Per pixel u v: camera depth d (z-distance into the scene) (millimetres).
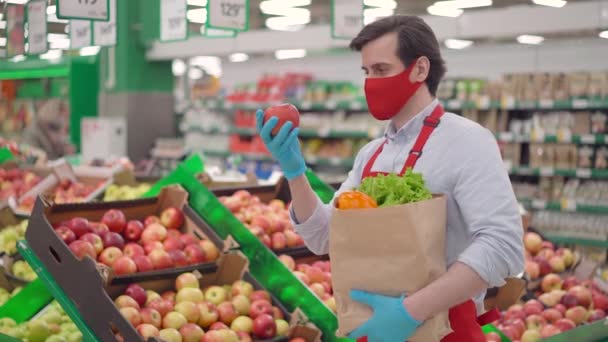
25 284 3473
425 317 1865
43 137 11828
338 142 9531
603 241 7270
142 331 2770
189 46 9781
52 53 9211
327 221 2238
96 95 11148
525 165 7773
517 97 7617
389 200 1924
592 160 7535
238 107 10320
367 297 1897
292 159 2113
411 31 2053
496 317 2275
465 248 2061
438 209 1914
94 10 3910
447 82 8117
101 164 6188
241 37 9195
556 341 3176
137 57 10398
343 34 4688
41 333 2924
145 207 3549
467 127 2070
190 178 3602
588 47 8328
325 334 3104
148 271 3098
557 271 4258
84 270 2777
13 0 4762
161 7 4758
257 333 3037
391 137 2203
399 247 1858
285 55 9859
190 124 11117
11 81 12680
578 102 7266
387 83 2068
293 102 9633
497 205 1963
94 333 2738
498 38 7578
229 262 3322
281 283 3238
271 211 3963
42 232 2953
